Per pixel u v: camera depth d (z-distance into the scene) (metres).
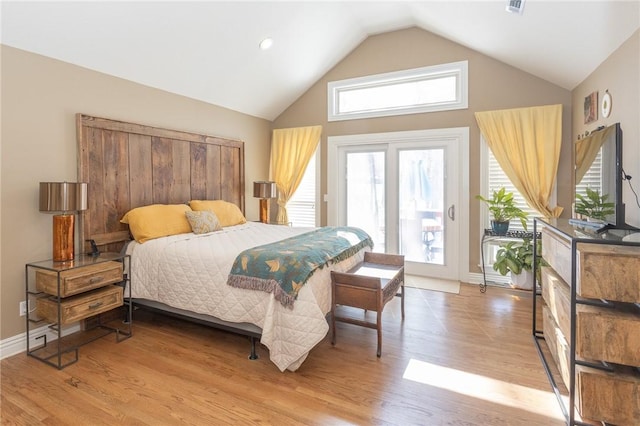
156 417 1.89
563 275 2.06
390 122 4.82
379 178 5.01
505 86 4.17
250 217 5.22
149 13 2.89
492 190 4.32
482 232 4.38
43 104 2.76
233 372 2.35
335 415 1.90
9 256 2.59
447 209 4.59
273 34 3.88
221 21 3.34
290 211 5.57
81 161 3.01
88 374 2.32
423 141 4.67
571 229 2.10
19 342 2.64
